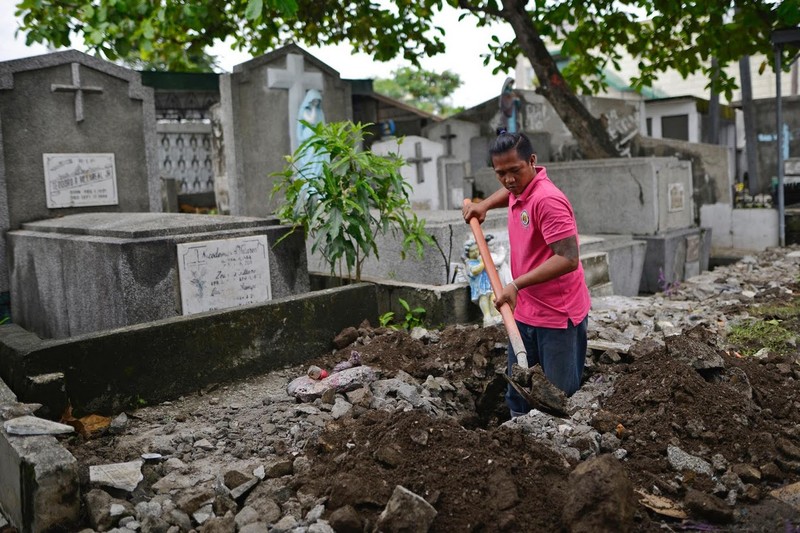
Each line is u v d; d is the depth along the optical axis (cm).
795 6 793
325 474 286
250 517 262
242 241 521
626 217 912
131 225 525
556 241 329
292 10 675
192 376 419
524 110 1412
